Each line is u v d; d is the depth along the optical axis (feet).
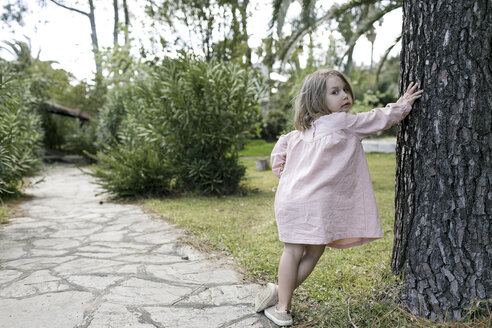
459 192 5.64
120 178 20.48
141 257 10.11
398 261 6.52
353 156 6.05
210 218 14.70
